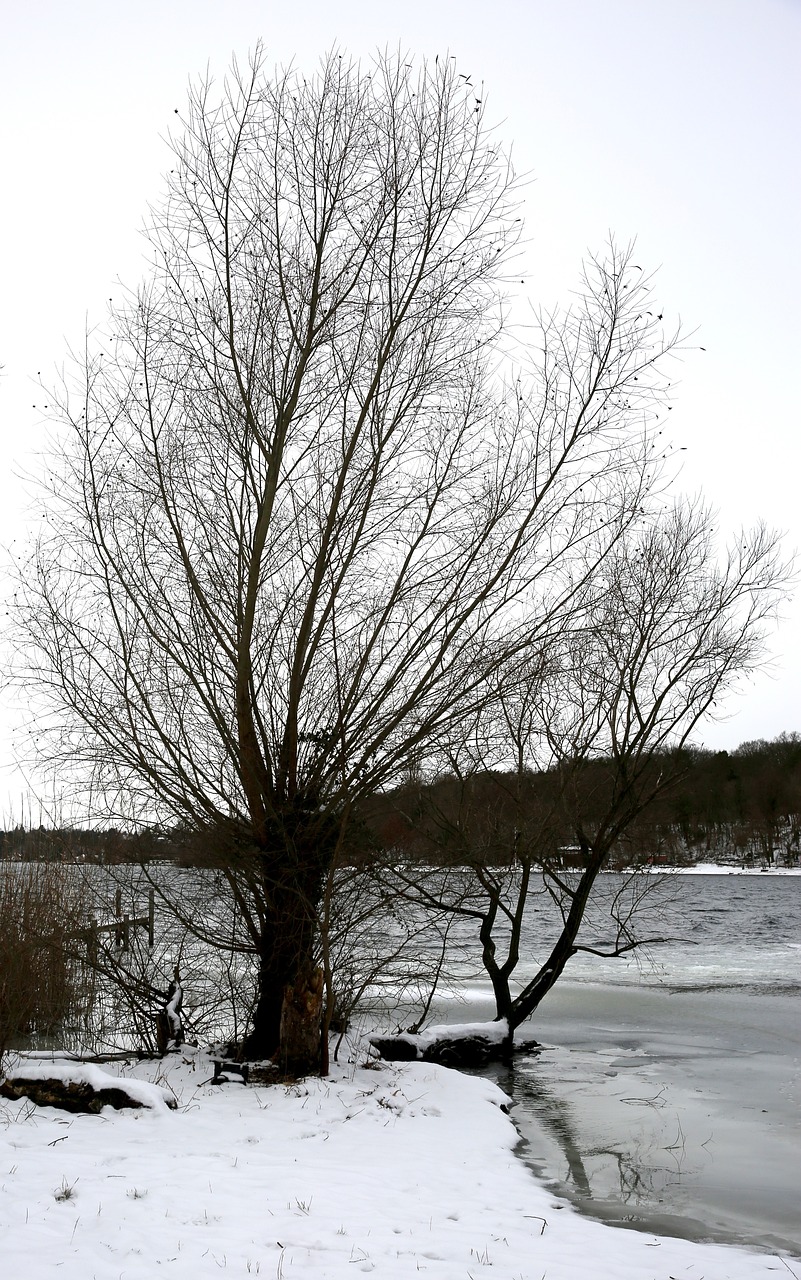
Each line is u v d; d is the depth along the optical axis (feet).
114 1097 32.83
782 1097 43.19
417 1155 29.99
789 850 216.74
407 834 45.80
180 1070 39.14
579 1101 42.42
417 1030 49.65
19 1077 33.88
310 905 39.47
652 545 53.01
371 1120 33.37
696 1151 34.35
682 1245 23.95
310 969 38.81
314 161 43.06
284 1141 30.14
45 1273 18.51
